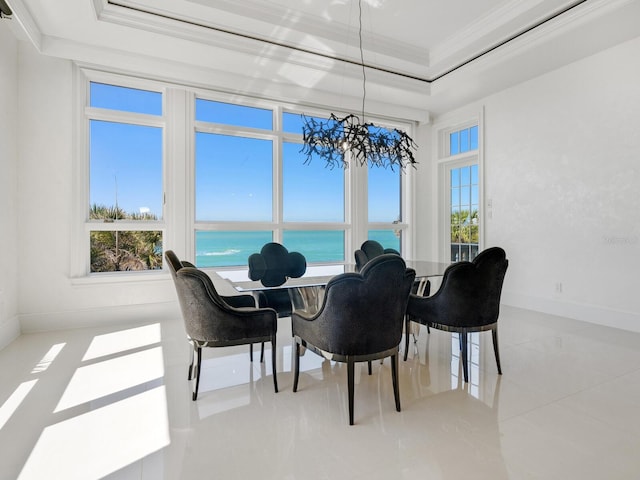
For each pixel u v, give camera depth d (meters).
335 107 4.89
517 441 1.73
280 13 3.42
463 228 5.54
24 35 3.20
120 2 3.04
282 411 2.04
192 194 4.20
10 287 3.25
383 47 4.05
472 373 2.56
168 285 4.05
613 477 1.47
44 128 3.49
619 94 3.58
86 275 3.75
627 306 3.58
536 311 4.37
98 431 1.82
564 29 3.30
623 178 3.58
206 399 2.18
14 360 2.78
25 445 1.70
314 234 5.07
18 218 3.40
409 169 5.67
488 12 3.52
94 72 3.70
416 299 2.69
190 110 4.17
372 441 1.74
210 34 3.47
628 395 2.19
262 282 2.66
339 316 1.90
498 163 4.80
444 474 1.50
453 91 4.73
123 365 2.70
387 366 2.73
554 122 4.15
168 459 1.60
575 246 3.99
